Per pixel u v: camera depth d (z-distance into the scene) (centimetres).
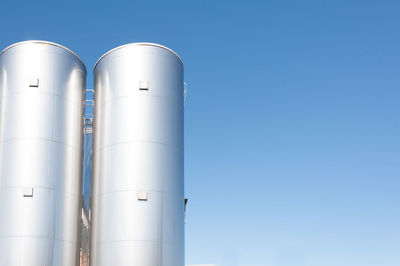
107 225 2027
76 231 2131
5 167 2041
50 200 2039
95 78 2348
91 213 2134
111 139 2141
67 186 2127
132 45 2242
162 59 2262
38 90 2141
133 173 2058
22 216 1969
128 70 2202
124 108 2153
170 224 2061
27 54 2180
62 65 2241
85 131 2347
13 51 2195
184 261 2122
